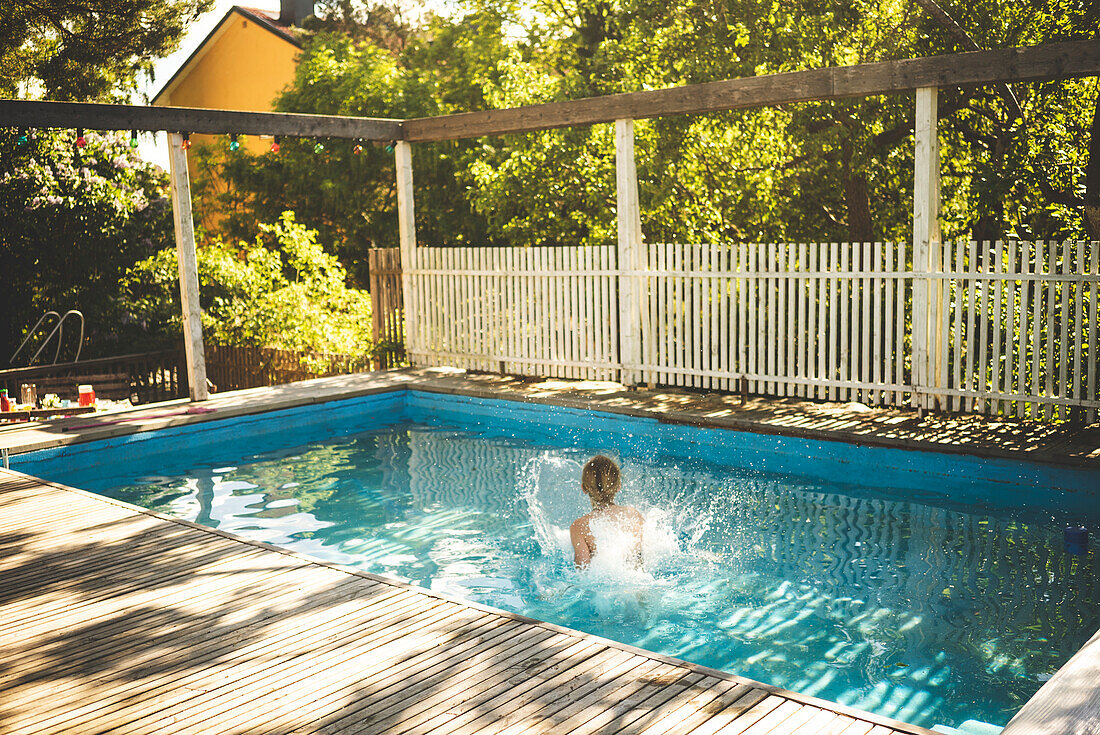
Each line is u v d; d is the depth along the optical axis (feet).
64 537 21.01
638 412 32.58
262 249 58.13
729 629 16.97
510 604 18.44
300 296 51.29
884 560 20.20
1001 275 27.86
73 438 30.60
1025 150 38.60
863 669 15.20
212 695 13.07
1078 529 20.30
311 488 27.89
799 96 30.60
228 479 29.22
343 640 14.87
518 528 23.45
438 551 21.85
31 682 13.66
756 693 12.48
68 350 55.01
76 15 60.75
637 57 52.39
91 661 14.35
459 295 42.65
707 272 34.40
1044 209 37.76
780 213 51.42
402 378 41.32
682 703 12.25
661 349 36.22
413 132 42.63
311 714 12.41
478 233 73.10
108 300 54.54
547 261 39.09
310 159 75.36
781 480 26.84
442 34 81.51
